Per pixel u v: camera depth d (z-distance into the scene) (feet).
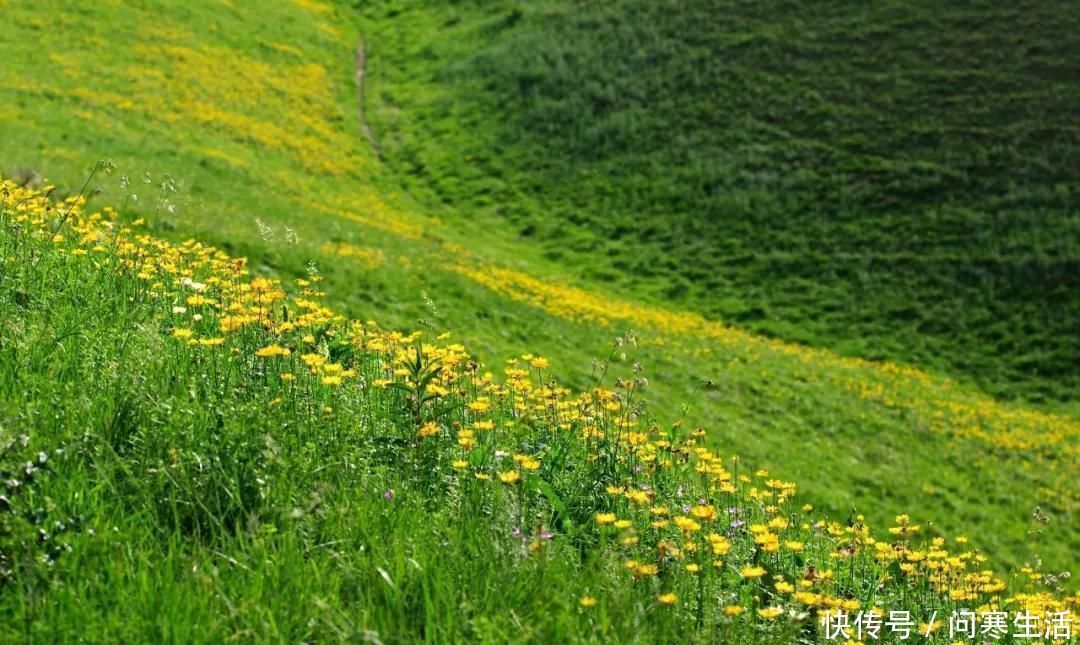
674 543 17.19
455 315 83.97
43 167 81.00
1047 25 196.65
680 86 197.16
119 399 15.83
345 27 245.65
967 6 207.51
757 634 14.82
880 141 172.45
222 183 107.86
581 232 156.46
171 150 114.21
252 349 20.39
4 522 12.43
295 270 76.07
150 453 14.97
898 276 140.97
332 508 14.67
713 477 21.98
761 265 145.69
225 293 26.40
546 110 194.39
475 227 155.74
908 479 80.28
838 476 77.77
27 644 10.87
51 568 12.01
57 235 27.89
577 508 18.16
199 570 12.55
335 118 184.34
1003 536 75.15
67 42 153.89
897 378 109.40
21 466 13.29
